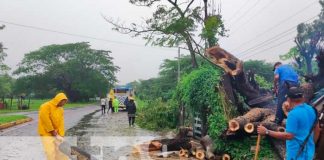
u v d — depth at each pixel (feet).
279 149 35.17
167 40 88.89
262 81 58.70
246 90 42.04
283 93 35.91
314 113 18.37
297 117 17.94
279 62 39.63
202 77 44.21
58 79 364.38
